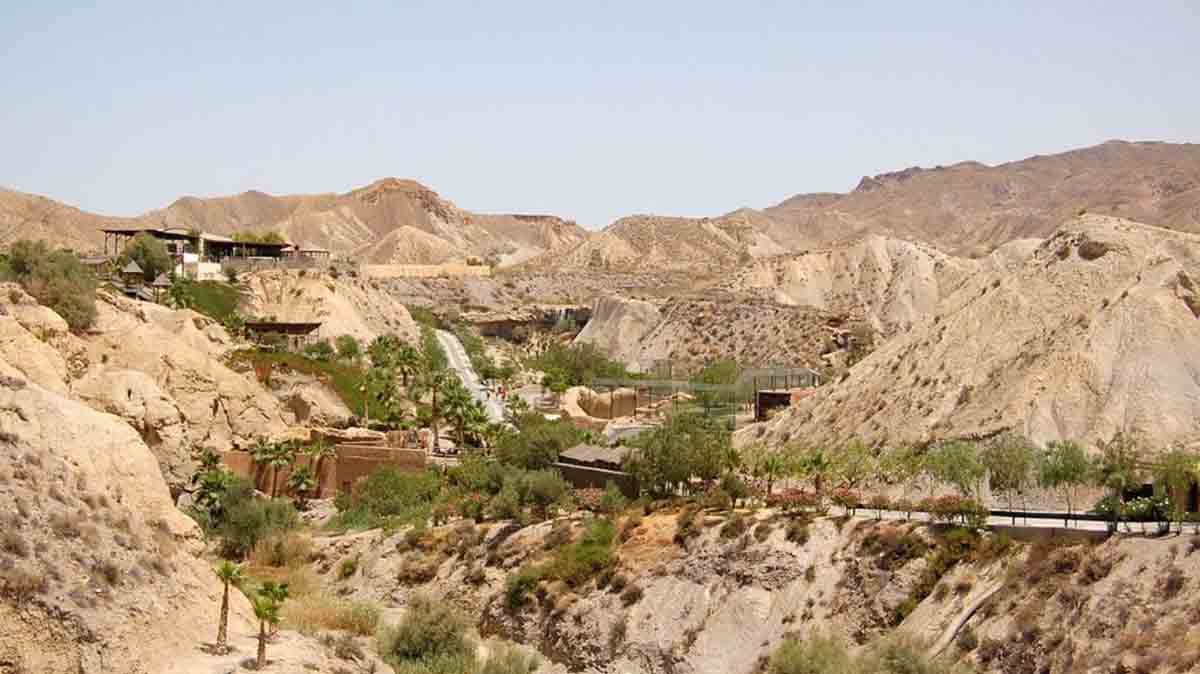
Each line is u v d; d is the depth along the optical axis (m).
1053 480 76.62
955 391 106.38
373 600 85.81
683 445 90.69
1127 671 54.09
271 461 112.12
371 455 113.69
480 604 82.75
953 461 81.94
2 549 48.59
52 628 47.44
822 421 117.44
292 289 170.75
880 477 91.88
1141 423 93.44
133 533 55.00
